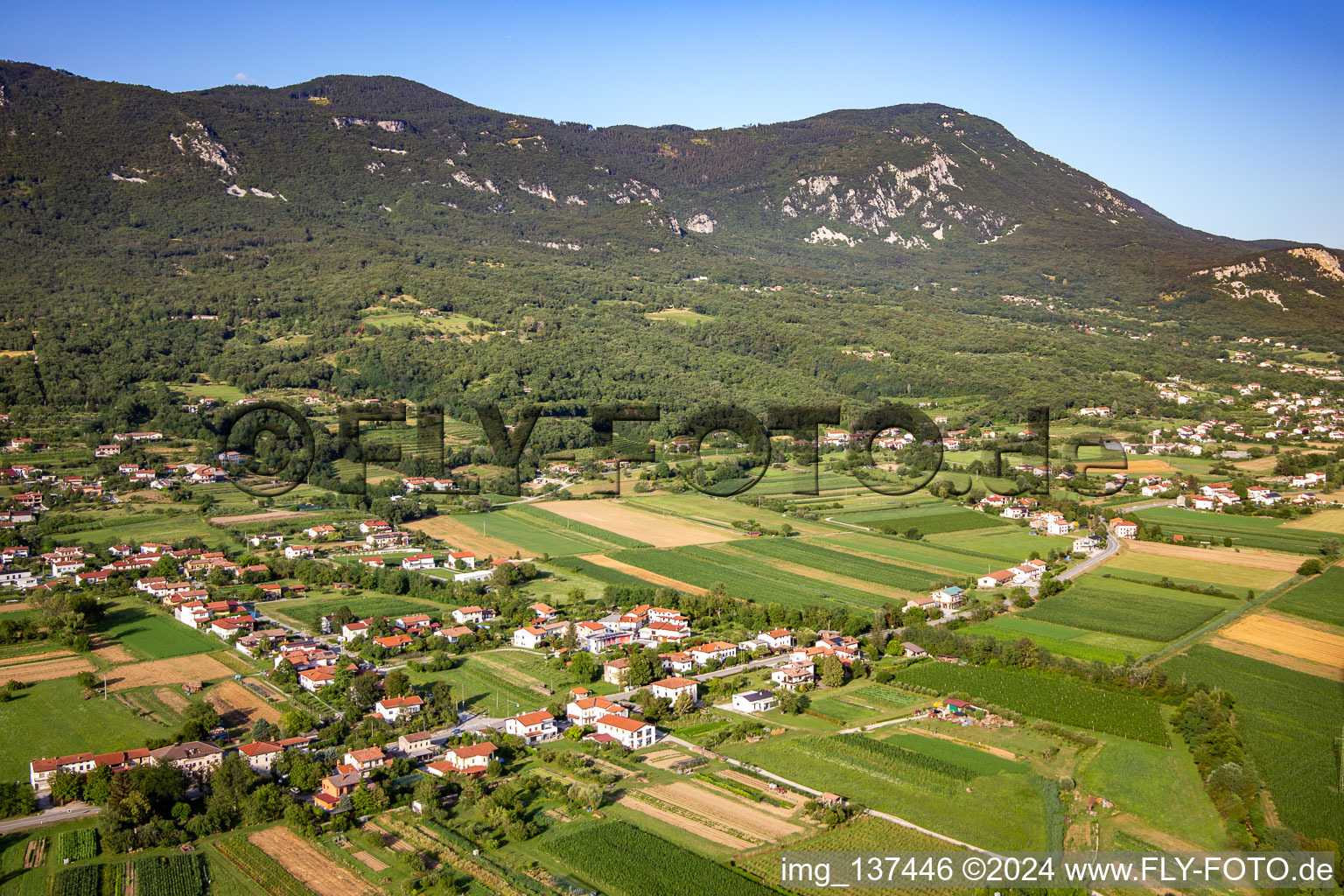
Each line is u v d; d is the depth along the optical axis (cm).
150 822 14850
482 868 13888
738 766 17262
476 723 18962
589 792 15762
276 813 15500
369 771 16538
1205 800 16112
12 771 16475
